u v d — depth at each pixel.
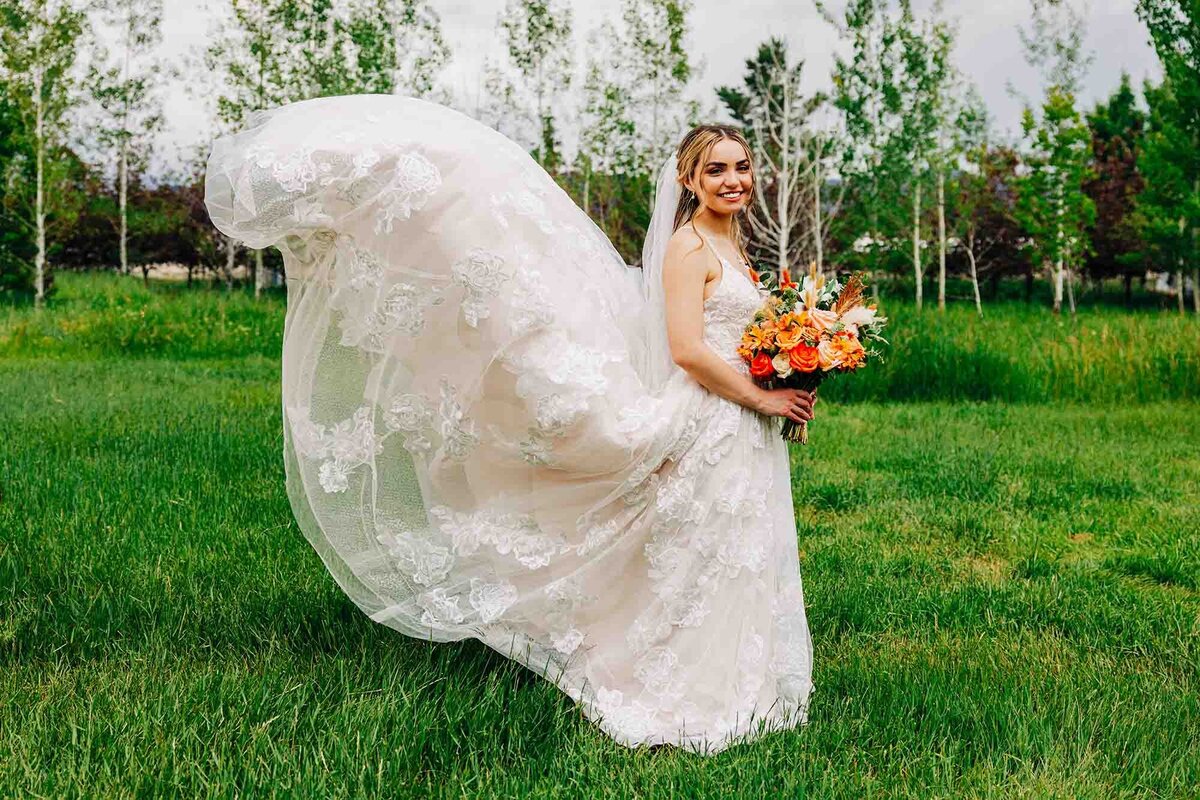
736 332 3.33
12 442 7.20
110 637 3.74
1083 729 3.17
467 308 3.06
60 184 23.33
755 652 3.22
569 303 3.15
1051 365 12.45
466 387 3.15
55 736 2.90
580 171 21.67
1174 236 25.17
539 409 3.07
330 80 20.22
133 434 7.63
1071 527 6.05
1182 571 5.12
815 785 2.80
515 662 3.46
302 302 3.20
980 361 12.36
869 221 24.00
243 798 2.59
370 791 2.68
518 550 3.24
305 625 3.87
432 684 3.35
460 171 3.09
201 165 31.94
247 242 3.12
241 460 6.86
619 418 3.11
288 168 3.01
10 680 3.34
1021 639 4.17
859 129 21.45
